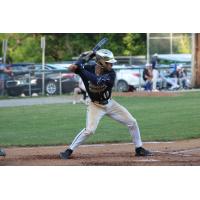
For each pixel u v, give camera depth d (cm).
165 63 7088
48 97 5597
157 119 3922
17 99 5431
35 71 5869
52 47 8762
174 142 2986
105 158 2412
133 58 7812
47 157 2453
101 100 2344
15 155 2533
